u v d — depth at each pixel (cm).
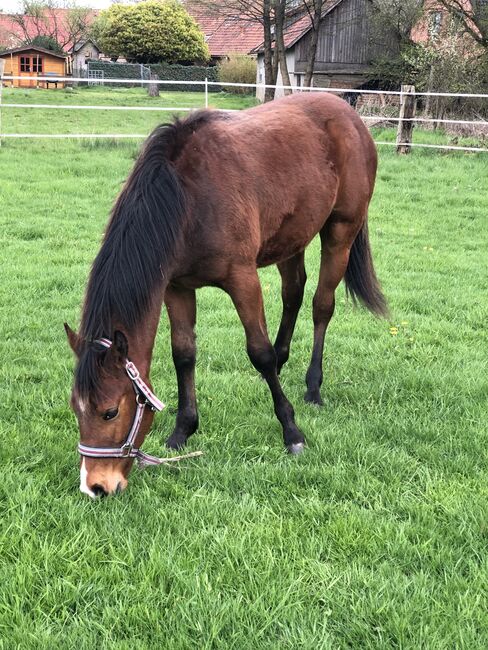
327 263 420
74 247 729
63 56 4025
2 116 1956
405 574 250
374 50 2528
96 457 259
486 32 1978
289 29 2664
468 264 725
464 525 272
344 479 311
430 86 1889
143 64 3975
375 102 2117
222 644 211
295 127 367
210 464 320
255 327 325
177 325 330
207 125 320
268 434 357
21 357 447
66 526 268
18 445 330
